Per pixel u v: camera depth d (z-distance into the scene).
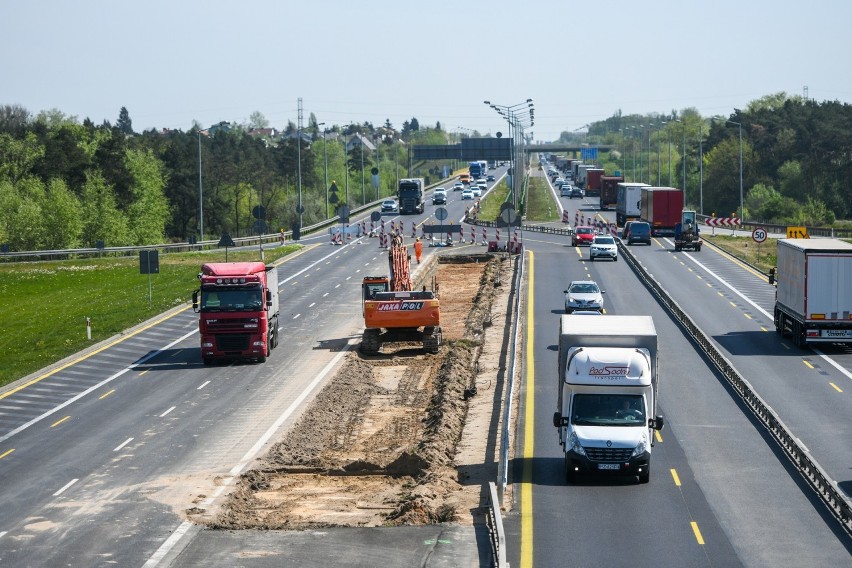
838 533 48.31
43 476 63.34
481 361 95.62
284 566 46.28
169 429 74.81
